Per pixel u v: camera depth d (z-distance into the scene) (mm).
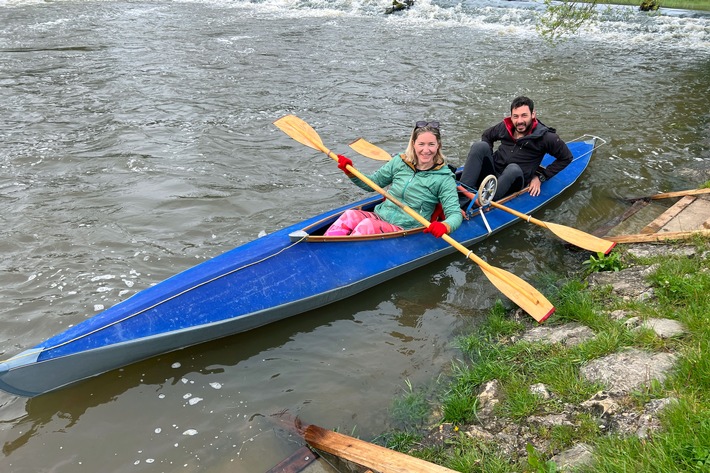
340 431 3396
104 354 3584
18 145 7438
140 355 3744
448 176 4832
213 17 17266
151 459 3180
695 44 14945
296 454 3135
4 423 3404
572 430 3010
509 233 5840
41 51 12406
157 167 6918
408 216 5012
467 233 5402
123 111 8852
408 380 3816
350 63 12219
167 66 11453
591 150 7641
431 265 5207
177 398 3633
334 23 16719
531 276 5074
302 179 6785
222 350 4074
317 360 4012
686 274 4301
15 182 6406
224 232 5512
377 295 4766
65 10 17766
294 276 4312
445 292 4848
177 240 5344
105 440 3303
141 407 3547
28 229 5434
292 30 15523
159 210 5891
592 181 7051
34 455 3191
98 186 6375
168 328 3766
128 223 5617
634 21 17609
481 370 3750
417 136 4680
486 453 3029
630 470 2510
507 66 12367
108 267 4883
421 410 3537
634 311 4004
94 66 11320
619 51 14023
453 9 18859
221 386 3744
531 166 6090
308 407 3586
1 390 3572
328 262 4512
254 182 6637
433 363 3980
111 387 3695
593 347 3631
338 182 6738
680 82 11430
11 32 14234
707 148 8156
